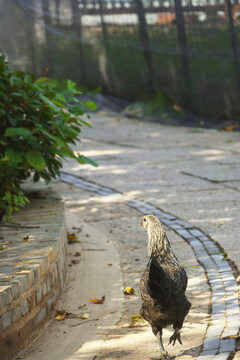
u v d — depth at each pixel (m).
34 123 9.08
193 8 20.41
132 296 7.67
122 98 25.23
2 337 5.82
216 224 10.25
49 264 7.21
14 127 9.22
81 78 25.89
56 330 6.84
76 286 8.13
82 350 6.25
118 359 5.97
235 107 20.41
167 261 5.65
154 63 22.77
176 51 21.56
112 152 17.62
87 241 9.92
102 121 23.56
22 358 6.11
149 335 6.50
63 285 8.07
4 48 27.56
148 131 21.14
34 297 6.62
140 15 22.41
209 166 15.11
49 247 7.46
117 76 24.58
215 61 20.36
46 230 8.26
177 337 5.80
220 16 19.59
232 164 15.20
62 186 13.86
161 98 23.52
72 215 11.47
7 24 27.36
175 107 23.19
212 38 20.14
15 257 7.09
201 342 6.16
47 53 26.52
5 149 9.02
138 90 24.25
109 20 23.92
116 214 11.36
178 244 9.44
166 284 5.19
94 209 11.79
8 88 9.27
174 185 13.30
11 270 6.59
